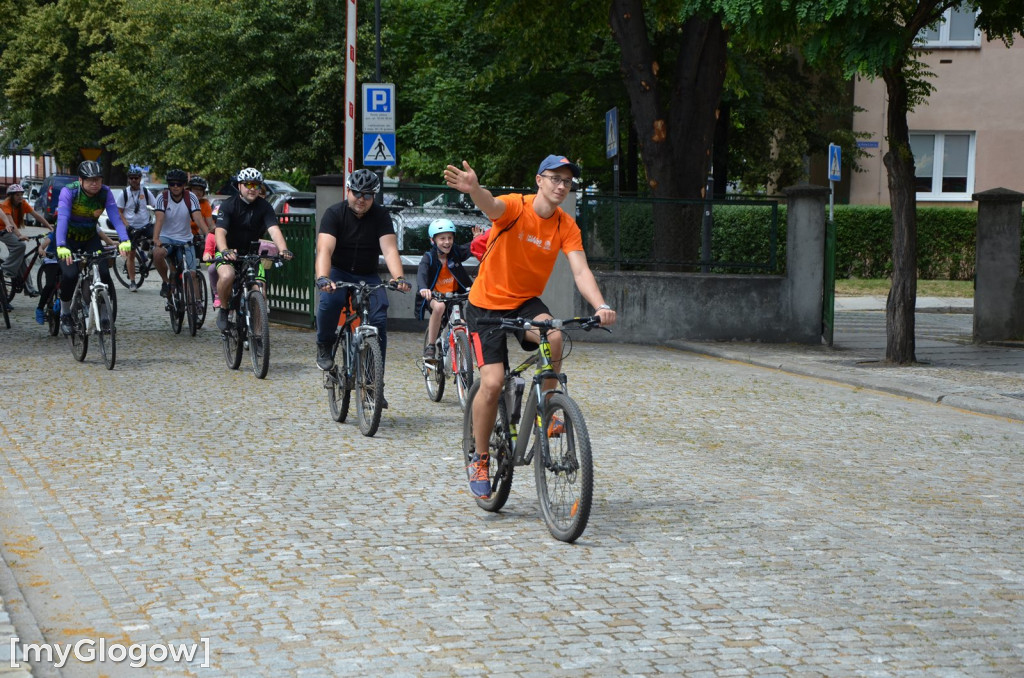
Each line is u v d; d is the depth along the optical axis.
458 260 10.22
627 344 15.98
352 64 15.10
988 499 7.12
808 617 4.82
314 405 9.91
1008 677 4.23
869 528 6.30
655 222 16.33
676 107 17.06
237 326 11.66
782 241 26.69
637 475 7.52
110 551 5.62
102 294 11.57
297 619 4.71
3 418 9.04
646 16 22.14
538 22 20.16
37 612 4.78
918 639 4.60
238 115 30.20
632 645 4.48
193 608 4.83
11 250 16.78
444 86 26.28
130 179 21.08
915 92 13.87
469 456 6.46
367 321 8.73
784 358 14.00
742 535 6.09
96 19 43.53
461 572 5.36
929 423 9.91
